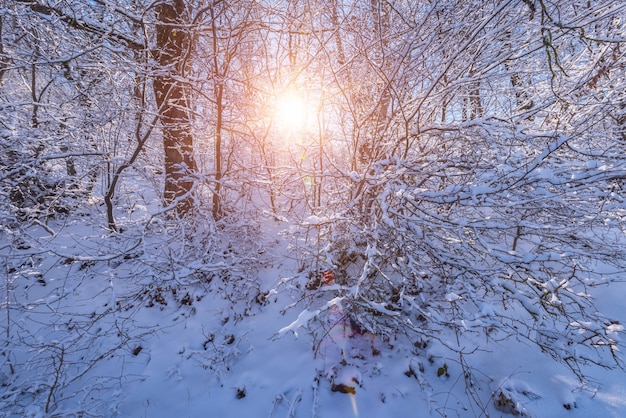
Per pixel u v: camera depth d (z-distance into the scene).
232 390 3.19
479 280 3.11
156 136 5.76
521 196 3.10
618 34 3.75
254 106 5.02
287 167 4.43
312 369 3.28
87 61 4.24
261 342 3.64
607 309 3.34
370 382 3.11
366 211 3.91
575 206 3.12
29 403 3.08
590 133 3.54
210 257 4.25
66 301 3.96
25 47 4.52
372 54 4.31
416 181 4.12
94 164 4.64
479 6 3.60
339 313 3.66
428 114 4.40
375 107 3.85
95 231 4.89
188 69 4.86
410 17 4.23
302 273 4.00
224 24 4.59
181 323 3.87
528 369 3.00
